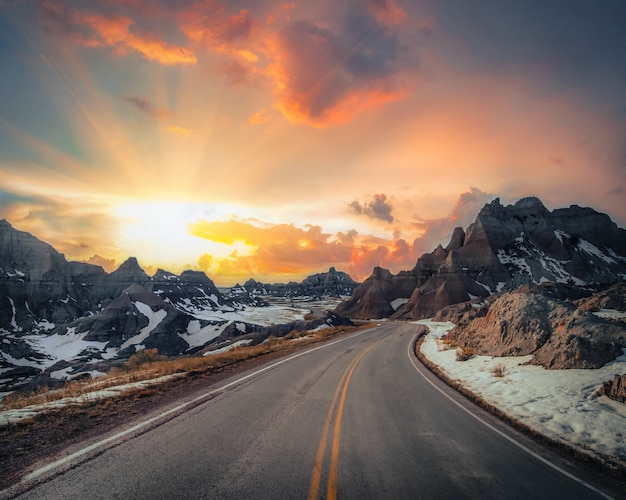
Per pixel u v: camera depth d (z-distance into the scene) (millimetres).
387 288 117688
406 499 4273
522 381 11375
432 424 7465
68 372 48500
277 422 7191
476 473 5133
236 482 4551
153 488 4344
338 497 4242
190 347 104438
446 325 53469
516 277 97938
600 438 6684
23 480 4469
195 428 6688
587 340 12422
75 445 5707
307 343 26781
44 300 158250
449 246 120812
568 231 121688
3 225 172125
